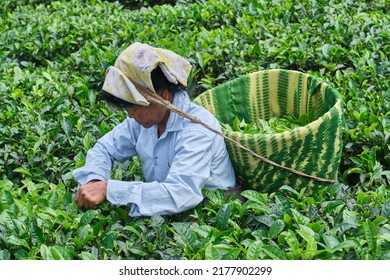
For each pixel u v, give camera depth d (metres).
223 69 4.83
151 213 2.90
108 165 3.24
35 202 3.12
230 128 3.37
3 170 3.66
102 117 4.03
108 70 2.85
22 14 6.02
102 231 2.85
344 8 5.50
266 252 2.63
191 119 2.96
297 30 5.02
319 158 3.14
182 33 5.22
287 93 3.70
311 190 3.21
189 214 3.02
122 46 5.09
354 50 4.67
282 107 3.76
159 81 2.87
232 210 2.99
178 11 5.60
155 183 2.93
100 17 5.80
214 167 3.10
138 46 2.84
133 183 2.95
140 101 2.80
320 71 4.51
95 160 3.21
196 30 5.27
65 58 5.21
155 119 2.96
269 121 3.67
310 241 2.61
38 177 3.59
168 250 2.76
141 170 3.46
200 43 4.90
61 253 2.67
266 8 5.54
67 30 5.46
